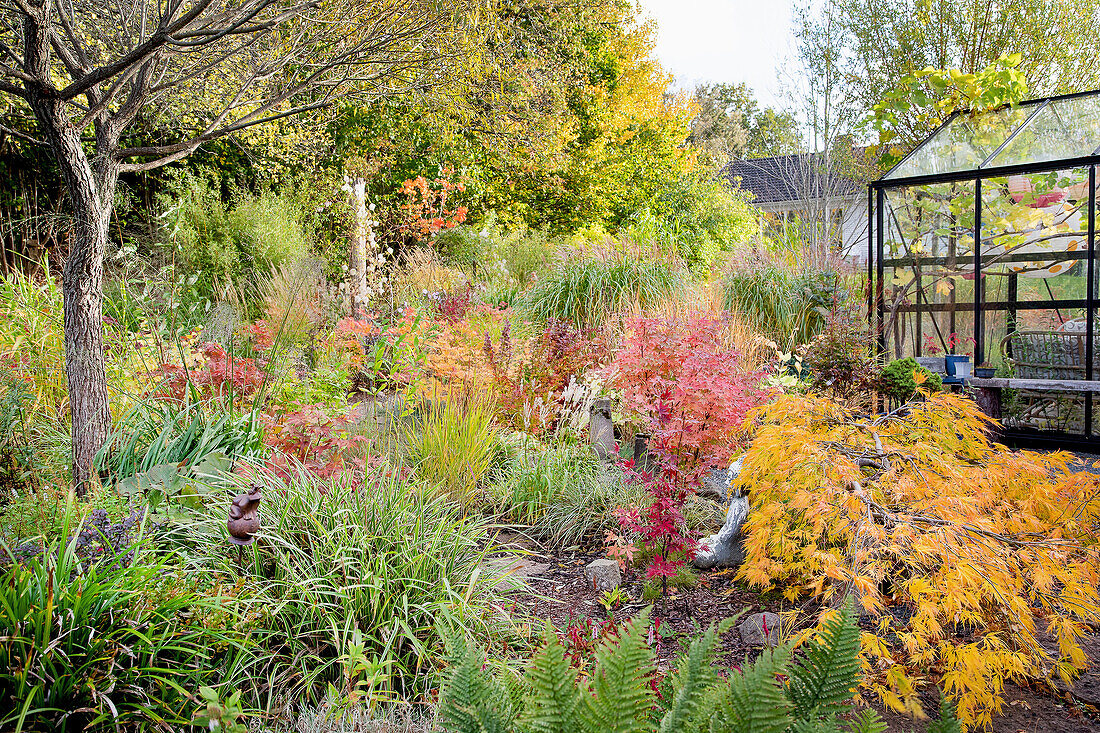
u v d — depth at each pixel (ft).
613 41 48.32
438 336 19.99
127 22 12.69
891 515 8.64
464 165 38.58
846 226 49.73
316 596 8.61
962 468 9.38
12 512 8.56
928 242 23.04
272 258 28.19
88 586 6.80
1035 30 41.63
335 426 13.56
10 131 10.86
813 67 48.44
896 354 23.86
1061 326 21.08
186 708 7.07
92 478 10.39
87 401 11.07
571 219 47.73
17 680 6.29
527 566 12.14
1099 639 9.64
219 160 32.45
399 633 8.68
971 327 22.54
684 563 11.19
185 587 7.70
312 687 8.00
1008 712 8.07
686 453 13.67
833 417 10.98
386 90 15.35
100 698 6.40
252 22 12.32
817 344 22.25
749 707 4.65
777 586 11.08
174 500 10.16
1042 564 8.00
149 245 27.61
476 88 16.81
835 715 5.08
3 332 15.83
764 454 10.21
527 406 18.02
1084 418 20.93
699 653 5.34
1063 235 20.81
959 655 7.41
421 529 10.46
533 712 4.87
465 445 14.87
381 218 36.09
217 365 14.88
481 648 8.45
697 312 19.71
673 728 4.75
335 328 22.12
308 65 13.98
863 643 7.66
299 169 34.55
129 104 11.62
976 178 21.62
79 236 10.91
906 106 25.70
